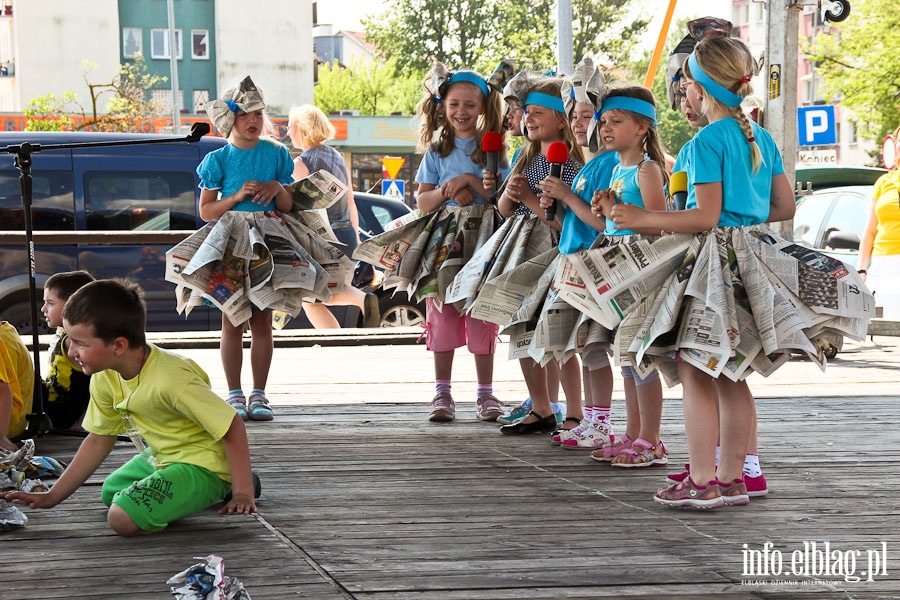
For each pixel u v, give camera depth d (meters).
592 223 4.01
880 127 28.17
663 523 3.25
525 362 4.78
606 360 4.38
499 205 4.74
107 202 9.19
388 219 10.20
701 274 3.35
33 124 32.56
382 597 2.60
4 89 43.88
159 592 2.63
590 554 2.94
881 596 2.62
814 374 6.82
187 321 9.25
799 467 4.06
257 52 40.81
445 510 3.40
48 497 3.22
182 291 5.11
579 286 3.75
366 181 41.84
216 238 4.96
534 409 4.80
